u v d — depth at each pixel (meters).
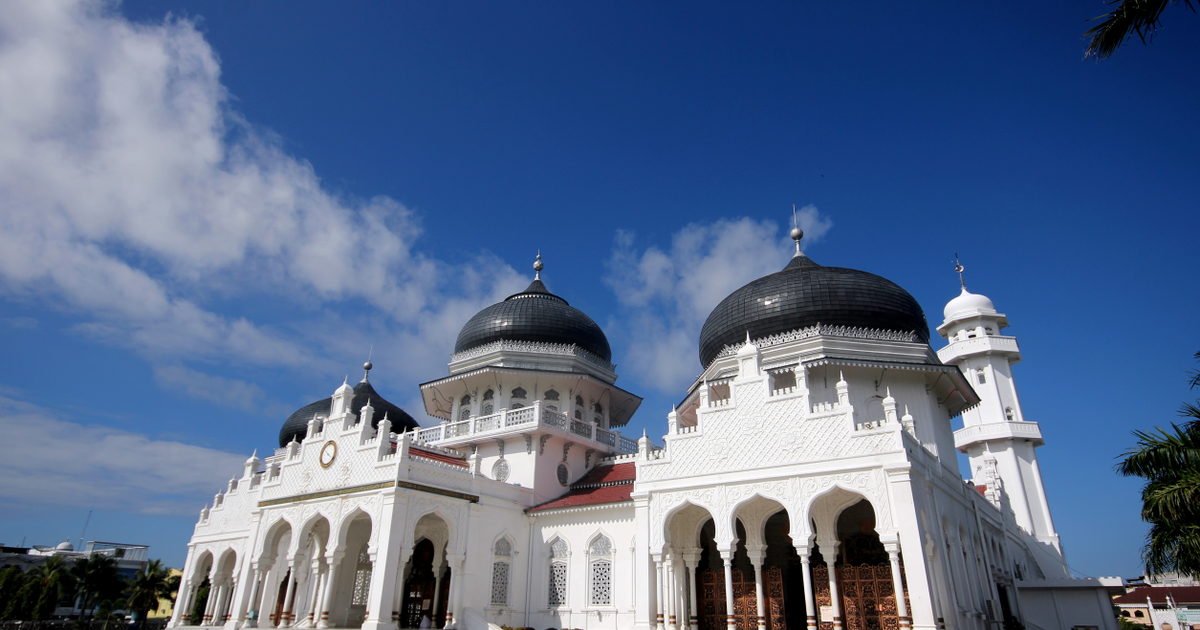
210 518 38.66
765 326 32.03
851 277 32.41
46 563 61.34
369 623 23.83
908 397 29.67
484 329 38.22
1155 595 53.88
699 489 23.38
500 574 28.41
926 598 18.53
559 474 32.97
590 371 38.09
